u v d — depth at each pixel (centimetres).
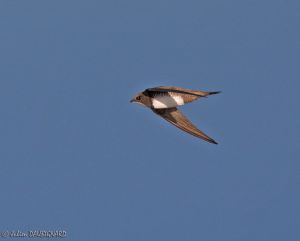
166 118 1900
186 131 1881
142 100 1911
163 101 1881
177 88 1862
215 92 1805
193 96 1856
